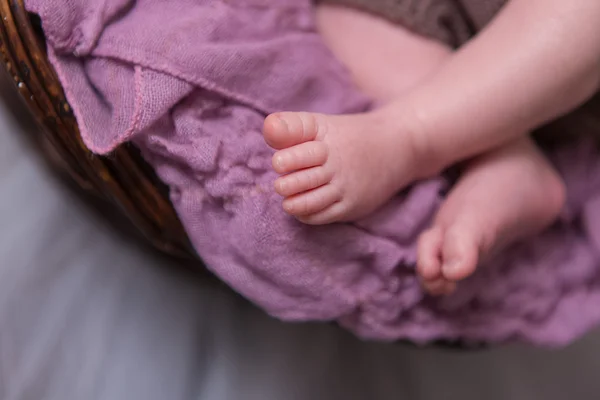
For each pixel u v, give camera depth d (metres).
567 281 0.40
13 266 0.42
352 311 0.35
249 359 0.44
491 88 0.35
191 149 0.32
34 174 0.44
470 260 0.33
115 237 0.44
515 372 0.51
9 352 0.41
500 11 0.37
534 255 0.39
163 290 0.44
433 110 0.35
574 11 0.35
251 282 0.34
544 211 0.38
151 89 0.31
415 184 0.36
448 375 0.49
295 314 0.35
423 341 0.37
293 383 0.44
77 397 0.42
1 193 0.43
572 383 0.51
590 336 0.52
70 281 0.43
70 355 0.42
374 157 0.33
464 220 0.35
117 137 0.31
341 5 0.39
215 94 0.32
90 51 0.32
